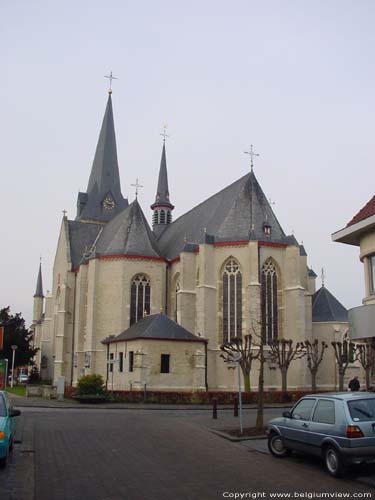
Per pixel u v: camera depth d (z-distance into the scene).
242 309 51.84
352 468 14.38
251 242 51.34
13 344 75.56
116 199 83.25
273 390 48.47
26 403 42.00
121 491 12.06
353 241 25.98
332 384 53.72
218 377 50.84
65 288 65.31
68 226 71.94
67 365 63.00
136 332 47.88
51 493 11.88
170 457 16.52
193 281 54.41
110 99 86.69
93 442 19.69
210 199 63.97
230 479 13.32
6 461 15.29
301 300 51.41
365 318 21.75
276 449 16.55
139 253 57.78
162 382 44.81
